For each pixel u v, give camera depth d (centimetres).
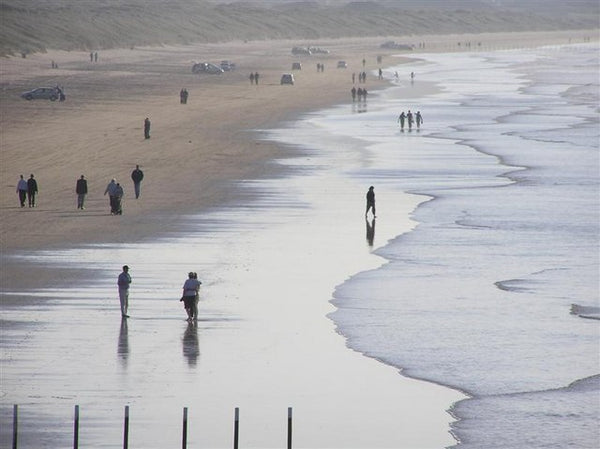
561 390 10869
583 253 17938
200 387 10700
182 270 16038
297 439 9338
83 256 16888
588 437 9569
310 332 12875
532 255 17725
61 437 9169
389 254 17588
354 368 11488
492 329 13162
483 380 11162
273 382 10938
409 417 10000
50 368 11169
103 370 11150
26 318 13175
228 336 12606
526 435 9594
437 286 15412
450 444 9331
